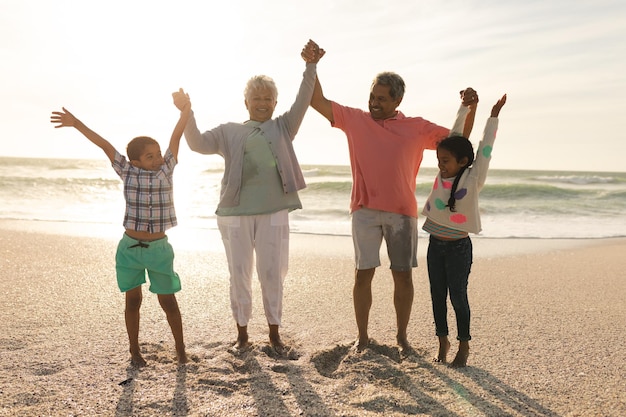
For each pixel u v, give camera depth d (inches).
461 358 130.2
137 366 125.7
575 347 148.0
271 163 137.6
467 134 138.6
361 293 141.6
